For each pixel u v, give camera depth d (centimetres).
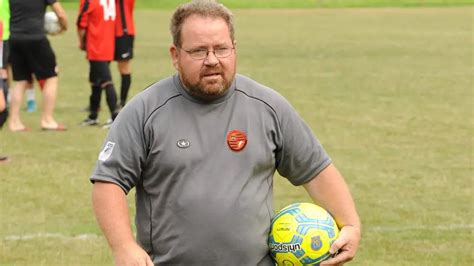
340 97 3222
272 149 833
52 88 2603
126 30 2700
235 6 9050
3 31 2286
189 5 810
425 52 4872
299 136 849
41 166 2091
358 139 2419
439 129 2575
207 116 820
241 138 818
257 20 7450
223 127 820
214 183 812
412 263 1385
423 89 3438
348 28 6575
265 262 844
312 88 3466
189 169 812
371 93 3328
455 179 1958
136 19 7531
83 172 2034
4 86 2328
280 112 840
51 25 2559
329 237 836
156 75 3925
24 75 2588
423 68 4138
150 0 9488
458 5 8806
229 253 813
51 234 1545
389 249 1455
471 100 3153
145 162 825
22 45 2527
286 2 9319
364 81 3681
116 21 2664
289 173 866
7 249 1454
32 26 2520
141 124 819
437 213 1678
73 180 1955
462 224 1606
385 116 2797
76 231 1567
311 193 869
